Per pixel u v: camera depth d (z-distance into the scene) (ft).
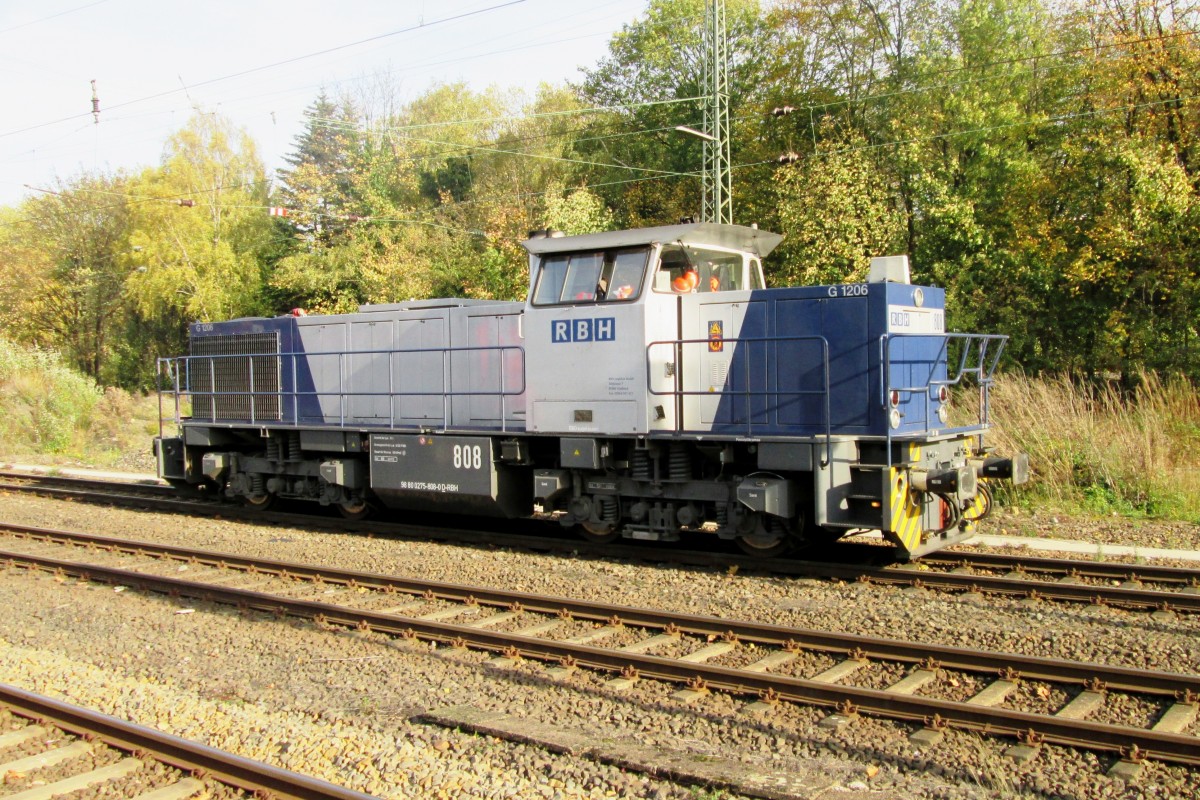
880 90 101.60
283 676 22.11
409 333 40.83
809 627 24.61
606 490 35.09
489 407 38.37
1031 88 89.56
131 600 29.94
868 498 29.43
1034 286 81.30
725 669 20.18
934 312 32.86
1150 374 65.31
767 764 16.47
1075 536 36.91
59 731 18.62
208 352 48.78
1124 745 16.21
